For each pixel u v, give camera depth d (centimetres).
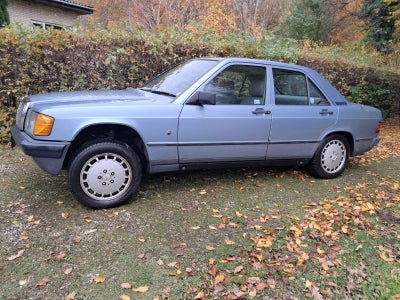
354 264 302
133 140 390
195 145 392
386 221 383
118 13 2123
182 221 350
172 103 379
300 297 257
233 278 271
